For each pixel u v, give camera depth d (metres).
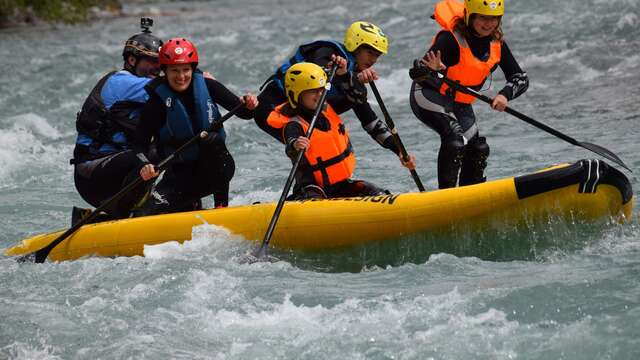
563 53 45.22
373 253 19.78
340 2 76.56
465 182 23.00
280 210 19.80
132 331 16.66
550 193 18.19
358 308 17.00
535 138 31.80
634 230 19.30
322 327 16.33
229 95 21.81
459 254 19.33
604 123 32.81
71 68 54.97
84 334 16.66
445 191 19.12
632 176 25.08
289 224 20.12
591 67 42.44
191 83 21.34
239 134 36.31
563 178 18.02
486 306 16.47
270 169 31.09
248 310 17.38
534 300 16.48
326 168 20.94
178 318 17.20
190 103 21.36
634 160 27.11
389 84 44.28
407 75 45.47
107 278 19.83
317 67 20.42
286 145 20.58
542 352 14.72
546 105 36.75
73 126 40.06
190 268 19.70
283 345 15.80
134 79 23.38
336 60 21.19
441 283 17.94
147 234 21.22
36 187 30.05
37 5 79.12
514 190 18.33
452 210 18.84
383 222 19.38
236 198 27.34
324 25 63.91
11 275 20.61
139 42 23.84
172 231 21.05
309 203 20.23
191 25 72.62
